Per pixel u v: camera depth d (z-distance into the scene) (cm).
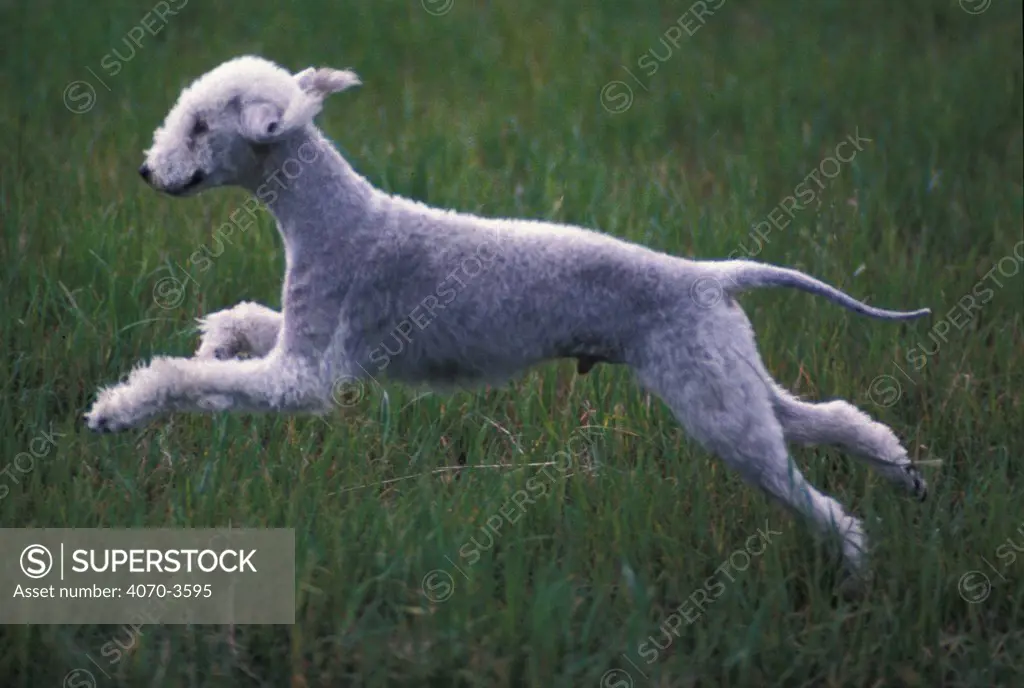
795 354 1188
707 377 902
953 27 2461
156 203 1489
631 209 1477
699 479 1006
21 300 1200
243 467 991
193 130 905
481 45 2255
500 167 1683
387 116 1881
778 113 1930
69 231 1344
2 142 1638
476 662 813
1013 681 843
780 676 836
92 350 1141
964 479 1070
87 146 1636
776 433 910
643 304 909
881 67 2152
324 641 827
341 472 1004
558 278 912
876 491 1016
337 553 880
